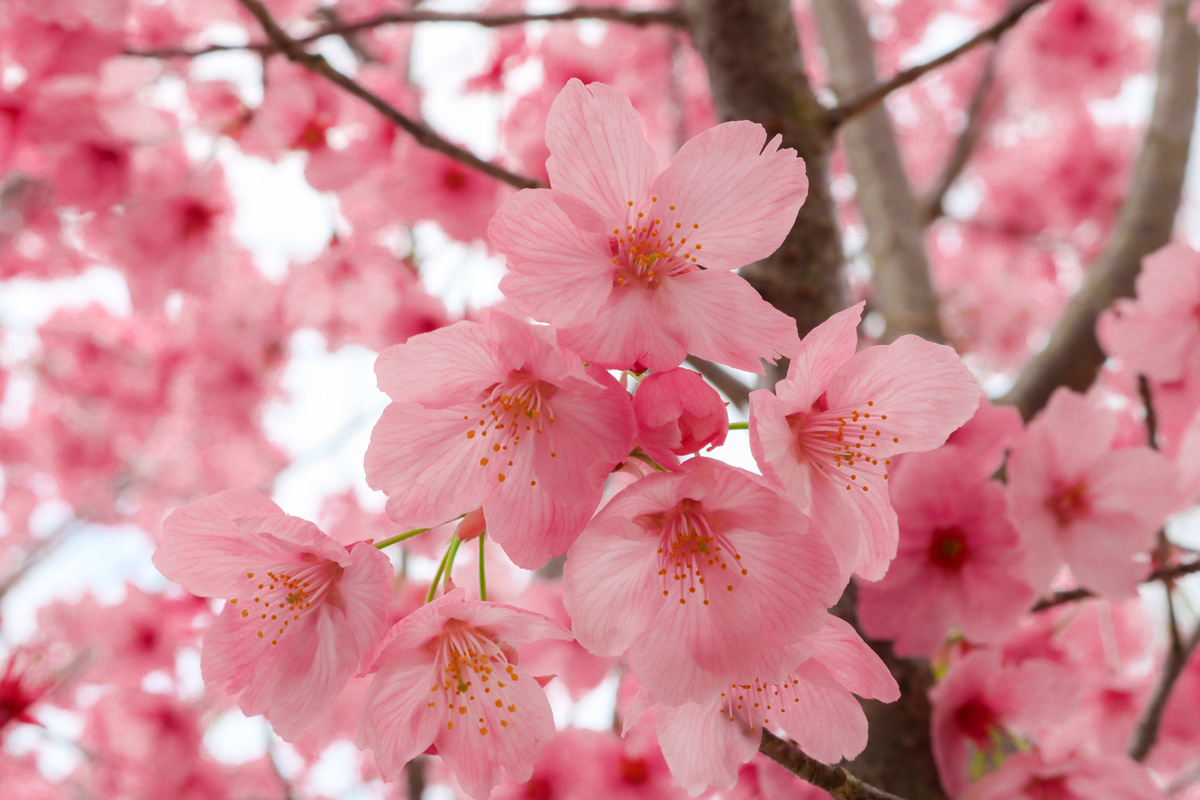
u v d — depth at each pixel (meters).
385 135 0.64
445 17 0.46
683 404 0.33
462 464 0.35
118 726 0.67
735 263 0.34
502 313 0.34
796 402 0.35
